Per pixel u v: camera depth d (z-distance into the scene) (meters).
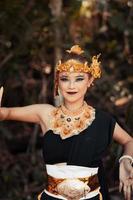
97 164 3.50
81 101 3.52
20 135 7.00
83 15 7.06
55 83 3.60
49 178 3.51
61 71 3.50
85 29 7.13
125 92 6.80
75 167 3.44
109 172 5.88
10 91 7.15
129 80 7.05
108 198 3.64
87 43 7.16
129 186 3.35
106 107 6.70
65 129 3.49
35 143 6.73
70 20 7.04
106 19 7.04
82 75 3.49
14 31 6.86
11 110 3.60
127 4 7.09
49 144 3.48
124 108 6.63
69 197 3.44
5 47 6.95
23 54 6.97
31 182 6.44
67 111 3.52
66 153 3.45
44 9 6.98
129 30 7.00
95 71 3.53
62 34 6.74
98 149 3.49
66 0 7.12
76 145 3.45
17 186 6.41
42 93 6.94
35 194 6.26
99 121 3.52
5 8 6.82
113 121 3.54
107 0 7.02
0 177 6.48
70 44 6.65
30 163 6.57
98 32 7.23
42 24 6.84
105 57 7.32
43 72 7.04
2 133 6.85
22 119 3.62
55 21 6.70
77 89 3.48
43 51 6.96
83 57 3.53
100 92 6.84
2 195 6.34
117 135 3.57
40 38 6.88
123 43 7.30
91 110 3.55
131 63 7.22
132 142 3.55
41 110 3.59
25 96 7.09
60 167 3.46
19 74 7.07
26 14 6.90
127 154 3.45
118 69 7.23
